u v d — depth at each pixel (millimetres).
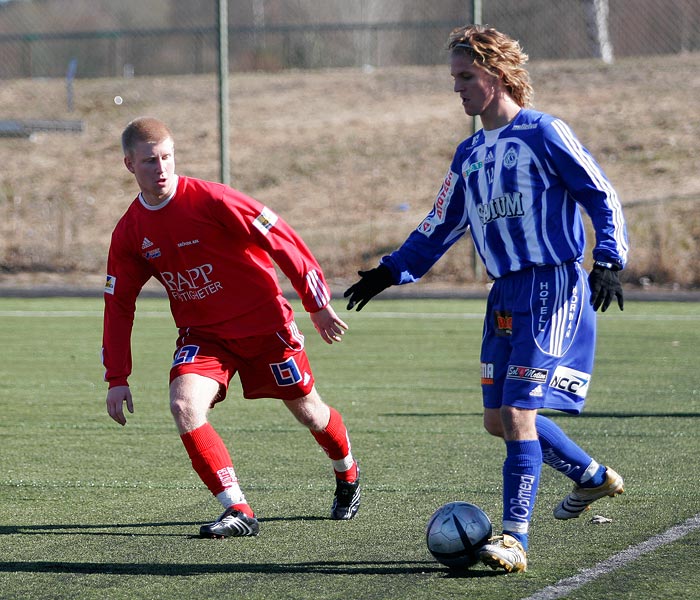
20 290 58750
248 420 25156
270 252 15242
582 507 15281
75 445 22250
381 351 37125
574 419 24375
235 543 14867
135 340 40531
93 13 142250
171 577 13195
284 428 24094
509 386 13758
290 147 87500
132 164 14953
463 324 44500
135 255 15492
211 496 17797
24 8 141250
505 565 12805
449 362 34469
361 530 15539
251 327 15562
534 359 13672
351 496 16203
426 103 94438
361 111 94312
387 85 100438
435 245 15367
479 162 14273
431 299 53562
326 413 16109
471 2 54969
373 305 51625
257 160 86000
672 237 59906
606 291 13359
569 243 13875
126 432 23750
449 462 20219
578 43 99438
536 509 16547
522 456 13531
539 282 13836
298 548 14562
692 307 48625
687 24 101875
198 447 14961
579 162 13664
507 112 14203
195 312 15617
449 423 24344
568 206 13945
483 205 14227
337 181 81062
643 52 103812
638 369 32094
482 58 14039
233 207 15047
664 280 56031
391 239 66062
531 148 13836
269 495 17844
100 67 132500
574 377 13977
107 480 19016
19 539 15148
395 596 12297
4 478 19219
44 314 49375
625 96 86375
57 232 75812
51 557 14180
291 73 109875
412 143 85625
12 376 32531
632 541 14516
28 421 25141
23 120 94312
